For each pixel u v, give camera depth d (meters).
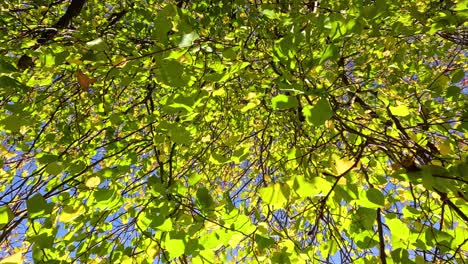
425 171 1.29
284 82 1.63
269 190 1.37
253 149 4.18
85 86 1.67
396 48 2.56
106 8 4.03
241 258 2.76
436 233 1.52
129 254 2.10
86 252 2.03
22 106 1.99
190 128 2.18
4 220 1.36
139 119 3.08
